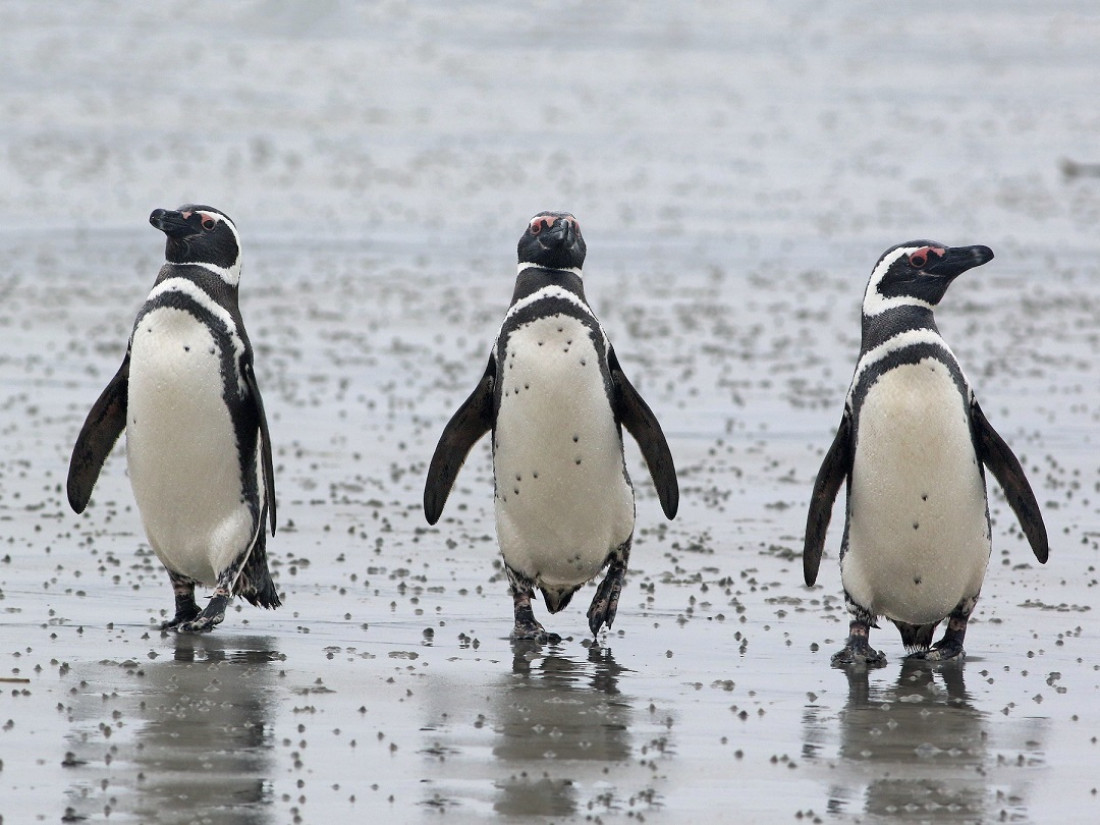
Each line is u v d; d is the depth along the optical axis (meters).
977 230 123.19
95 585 36.59
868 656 32.03
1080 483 50.03
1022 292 93.94
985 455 33.38
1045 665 31.88
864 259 108.44
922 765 25.05
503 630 34.09
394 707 27.69
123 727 25.95
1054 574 39.62
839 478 33.47
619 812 22.67
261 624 33.97
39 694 27.73
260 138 178.00
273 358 70.44
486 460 53.78
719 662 31.73
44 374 65.75
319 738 25.72
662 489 35.78
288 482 48.47
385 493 47.53
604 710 27.86
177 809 22.31
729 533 43.47
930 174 160.12
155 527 34.06
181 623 33.16
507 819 22.30
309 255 105.38
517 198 138.75
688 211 132.62
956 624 33.28
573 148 176.25
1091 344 76.75
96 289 89.81
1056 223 128.00
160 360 33.19
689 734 26.53
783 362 71.88
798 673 31.05
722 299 90.50
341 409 60.19
